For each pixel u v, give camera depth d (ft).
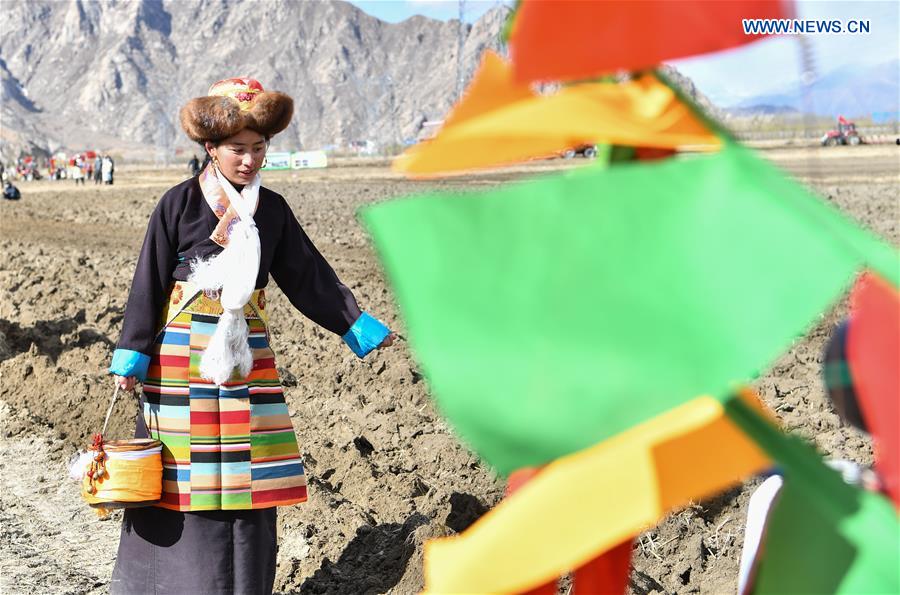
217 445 11.97
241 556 12.12
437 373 4.22
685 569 14.87
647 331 4.12
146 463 11.74
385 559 15.58
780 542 4.77
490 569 4.36
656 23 4.26
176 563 12.02
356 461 19.80
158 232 11.85
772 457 4.59
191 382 11.93
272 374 12.43
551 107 4.48
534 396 4.18
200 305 11.91
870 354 4.59
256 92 11.73
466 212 4.14
